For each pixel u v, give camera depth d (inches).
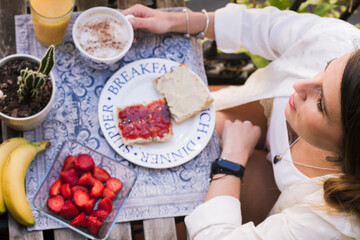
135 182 37.8
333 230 31.9
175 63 42.2
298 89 33.0
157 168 38.3
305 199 35.0
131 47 42.1
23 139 36.4
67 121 38.5
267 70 46.0
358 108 26.9
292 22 43.8
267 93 44.4
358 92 26.8
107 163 37.1
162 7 45.1
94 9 38.7
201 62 44.6
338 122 29.6
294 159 40.0
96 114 39.3
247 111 50.6
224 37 45.2
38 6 37.7
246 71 69.0
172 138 39.8
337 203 31.1
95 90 40.0
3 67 35.6
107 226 35.1
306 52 41.2
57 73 39.6
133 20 40.5
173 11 44.7
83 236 35.6
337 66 29.8
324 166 37.8
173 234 37.0
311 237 32.5
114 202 36.5
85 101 39.4
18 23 40.2
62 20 36.6
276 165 41.6
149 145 38.9
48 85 35.8
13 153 34.2
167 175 38.6
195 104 40.1
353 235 31.1
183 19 43.1
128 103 40.2
